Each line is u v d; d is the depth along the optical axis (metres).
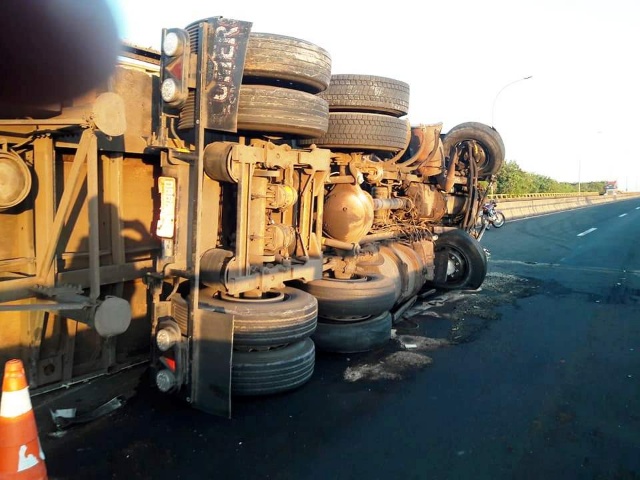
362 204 6.14
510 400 4.70
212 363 4.07
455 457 3.68
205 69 3.99
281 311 4.49
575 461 3.67
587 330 7.10
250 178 4.54
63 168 4.42
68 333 4.56
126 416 4.10
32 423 2.71
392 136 6.27
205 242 4.65
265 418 4.18
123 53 4.80
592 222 29.47
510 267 12.87
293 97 4.57
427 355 5.92
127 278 4.92
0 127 3.84
